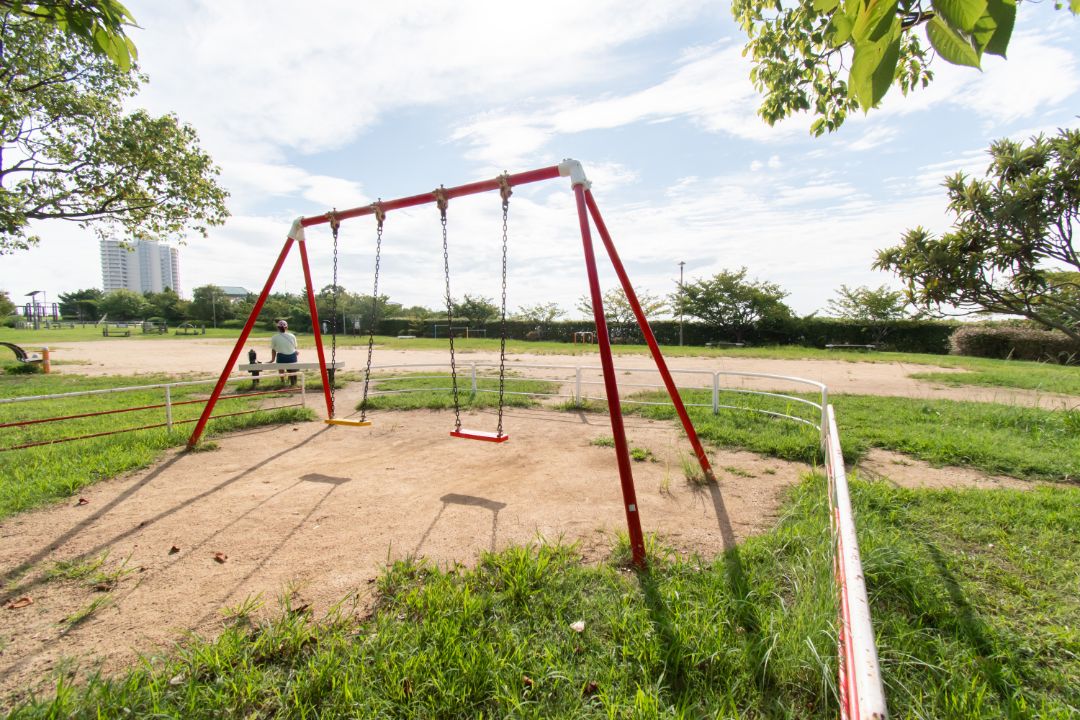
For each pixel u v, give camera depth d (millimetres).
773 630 2562
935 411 8352
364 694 2230
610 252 4898
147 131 16219
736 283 29062
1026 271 5262
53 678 2424
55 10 2887
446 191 5281
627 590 3078
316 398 10695
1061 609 2791
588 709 2156
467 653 2473
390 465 5973
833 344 27141
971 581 3113
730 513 4395
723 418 8078
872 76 1302
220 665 2406
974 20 1147
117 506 4637
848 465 5637
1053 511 4098
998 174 5469
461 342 30578
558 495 4910
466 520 4297
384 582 3186
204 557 3650
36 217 15289
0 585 3281
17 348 17078
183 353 22141
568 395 10906
